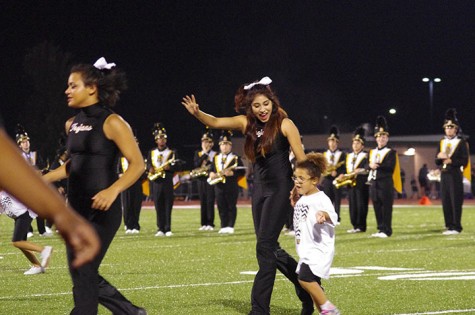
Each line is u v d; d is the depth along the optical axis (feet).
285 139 30.30
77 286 23.35
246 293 39.55
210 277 46.16
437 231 85.92
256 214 30.94
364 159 85.46
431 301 36.47
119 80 24.44
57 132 207.51
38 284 42.80
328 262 29.19
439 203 169.27
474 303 35.94
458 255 59.11
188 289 41.01
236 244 70.54
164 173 84.07
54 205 6.81
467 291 39.68
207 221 93.71
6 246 69.51
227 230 87.56
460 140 83.05
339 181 85.61
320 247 29.19
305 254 29.30
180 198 192.54
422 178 192.85
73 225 6.89
